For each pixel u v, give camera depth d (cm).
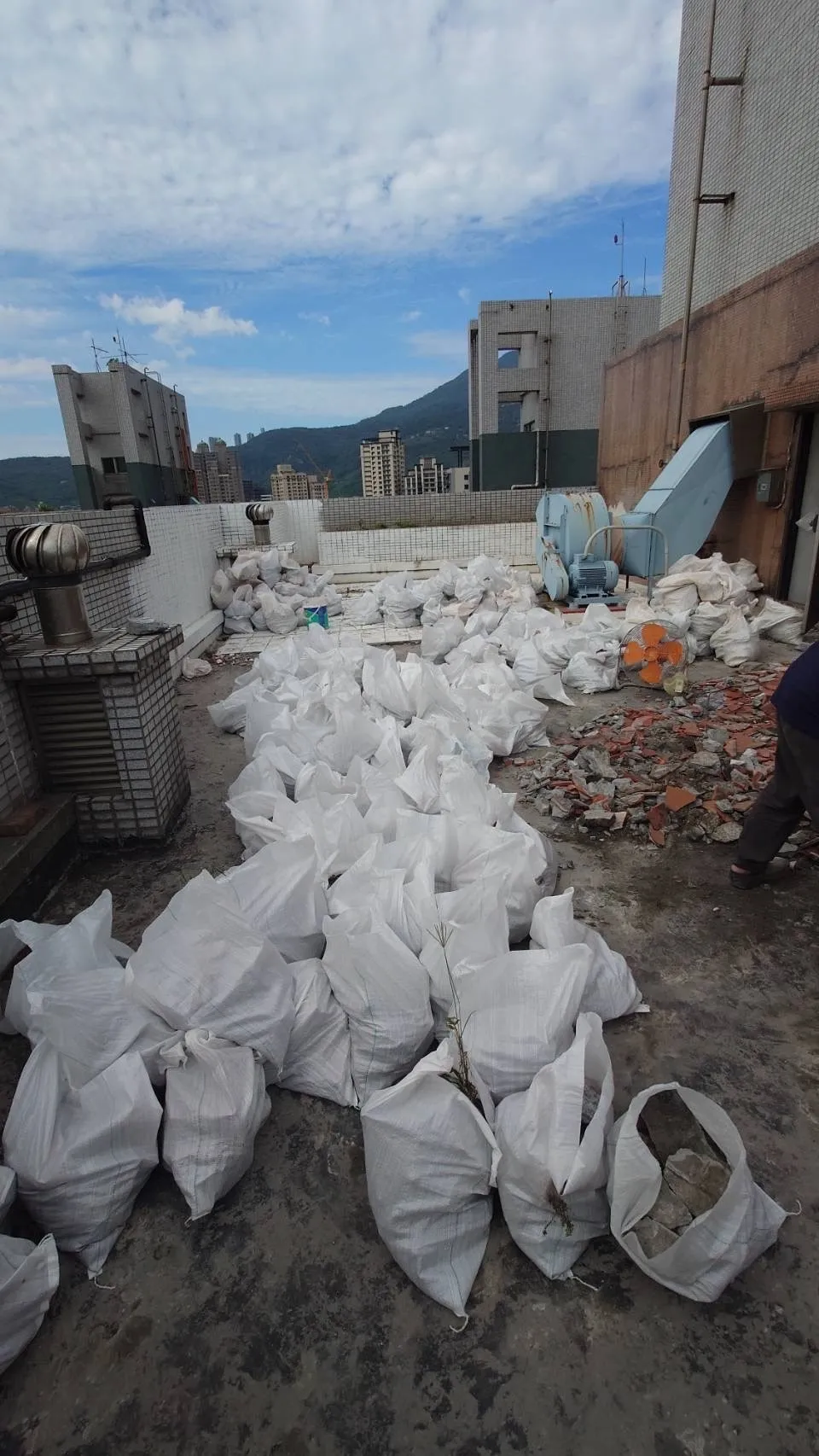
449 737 430
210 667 751
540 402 2161
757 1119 203
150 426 2586
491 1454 136
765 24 726
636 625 642
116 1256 176
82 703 344
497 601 876
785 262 667
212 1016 203
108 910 248
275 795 350
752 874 309
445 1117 170
